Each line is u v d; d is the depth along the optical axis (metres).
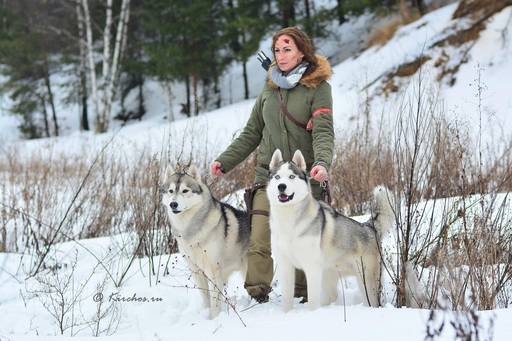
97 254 6.82
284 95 4.90
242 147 5.28
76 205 8.72
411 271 4.61
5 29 30.14
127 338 3.89
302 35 4.84
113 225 8.26
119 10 28.23
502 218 4.80
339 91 17.61
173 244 6.88
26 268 6.49
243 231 5.38
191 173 5.07
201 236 4.99
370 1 20.78
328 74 4.84
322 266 4.54
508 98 12.74
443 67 15.30
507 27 15.30
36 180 8.85
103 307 5.07
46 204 8.15
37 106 31.39
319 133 4.70
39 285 5.79
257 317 4.30
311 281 4.44
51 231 7.34
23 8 29.23
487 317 3.34
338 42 25.73
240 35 24.19
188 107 27.00
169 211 5.12
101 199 8.71
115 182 8.65
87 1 26.72
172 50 24.17
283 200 4.27
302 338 3.42
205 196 5.02
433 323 3.12
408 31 18.53
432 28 17.66
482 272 4.28
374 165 7.72
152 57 24.61
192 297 5.41
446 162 5.86
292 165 4.40
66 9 28.52
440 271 4.41
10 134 32.50
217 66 25.70
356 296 5.18
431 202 6.04
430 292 4.62
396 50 17.80
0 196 9.46
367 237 4.85
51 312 4.79
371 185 7.43
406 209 5.07
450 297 4.34
